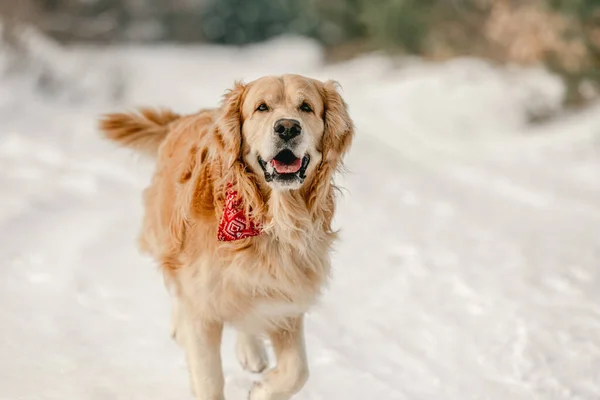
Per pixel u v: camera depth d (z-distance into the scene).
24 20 18.05
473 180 11.84
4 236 7.61
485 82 17.89
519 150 14.11
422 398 4.80
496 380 5.05
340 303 6.42
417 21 22.30
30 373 4.77
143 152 5.82
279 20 38.88
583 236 8.50
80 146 11.93
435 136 16.03
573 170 12.41
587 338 5.61
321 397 4.75
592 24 16.45
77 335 5.46
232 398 4.64
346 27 27.75
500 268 7.30
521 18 17.41
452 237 8.42
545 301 6.39
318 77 23.45
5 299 6.07
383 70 22.81
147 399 4.55
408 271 7.23
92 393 4.53
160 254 4.79
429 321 6.04
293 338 4.39
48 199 9.03
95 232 7.95
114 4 35.19
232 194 4.15
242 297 4.21
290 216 4.16
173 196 4.61
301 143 3.99
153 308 6.09
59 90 16.53
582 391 4.88
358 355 5.43
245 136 4.14
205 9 39.56
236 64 28.61
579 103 16.48
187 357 4.36
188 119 5.26
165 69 26.06
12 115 13.67
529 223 9.14
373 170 12.15
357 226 8.83
